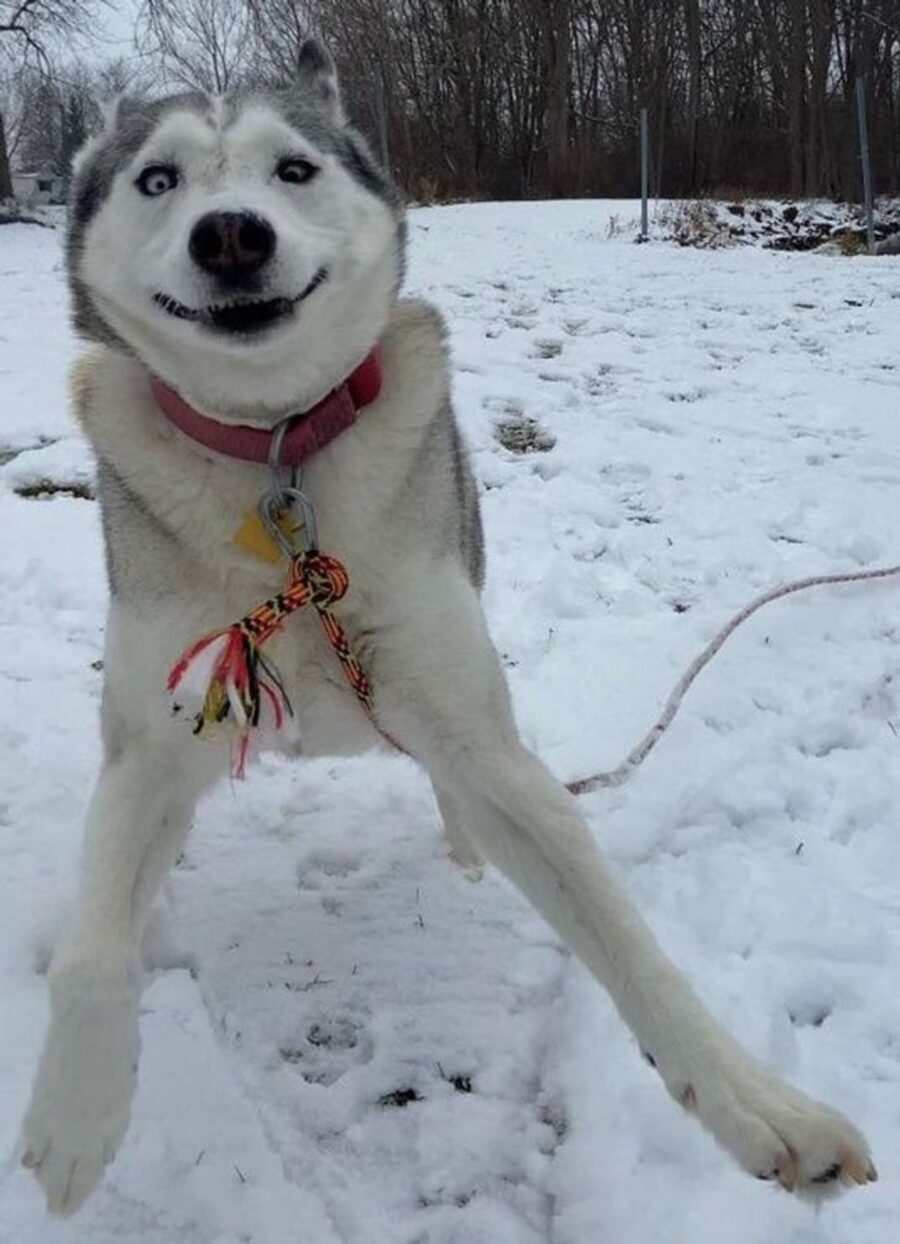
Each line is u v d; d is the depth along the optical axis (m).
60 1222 0.82
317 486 0.89
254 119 0.92
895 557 1.98
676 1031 0.78
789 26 13.08
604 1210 0.82
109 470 0.94
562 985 1.06
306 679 0.93
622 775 1.34
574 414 2.80
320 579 0.87
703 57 13.91
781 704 1.53
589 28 13.90
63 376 3.00
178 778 0.92
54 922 1.11
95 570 1.92
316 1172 0.87
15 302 4.25
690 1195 0.83
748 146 13.80
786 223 8.12
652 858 1.23
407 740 0.95
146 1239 0.81
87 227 0.95
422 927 1.13
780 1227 0.80
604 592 1.90
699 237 6.80
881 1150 0.87
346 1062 0.99
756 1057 0.88
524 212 7.99
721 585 1.90
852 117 12.69
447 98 13.32
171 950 1.10
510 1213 0.84
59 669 1.63
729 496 2.28
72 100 11.05
